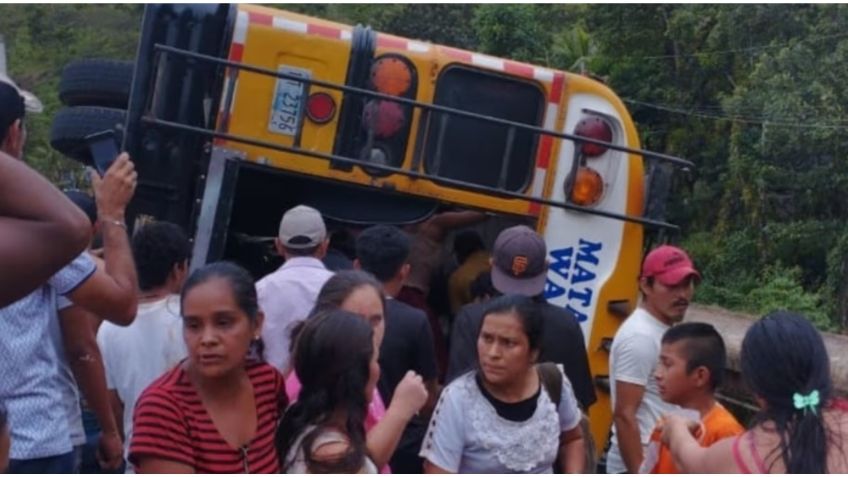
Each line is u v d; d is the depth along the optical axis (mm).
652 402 5160
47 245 1736
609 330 6297
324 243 5137
